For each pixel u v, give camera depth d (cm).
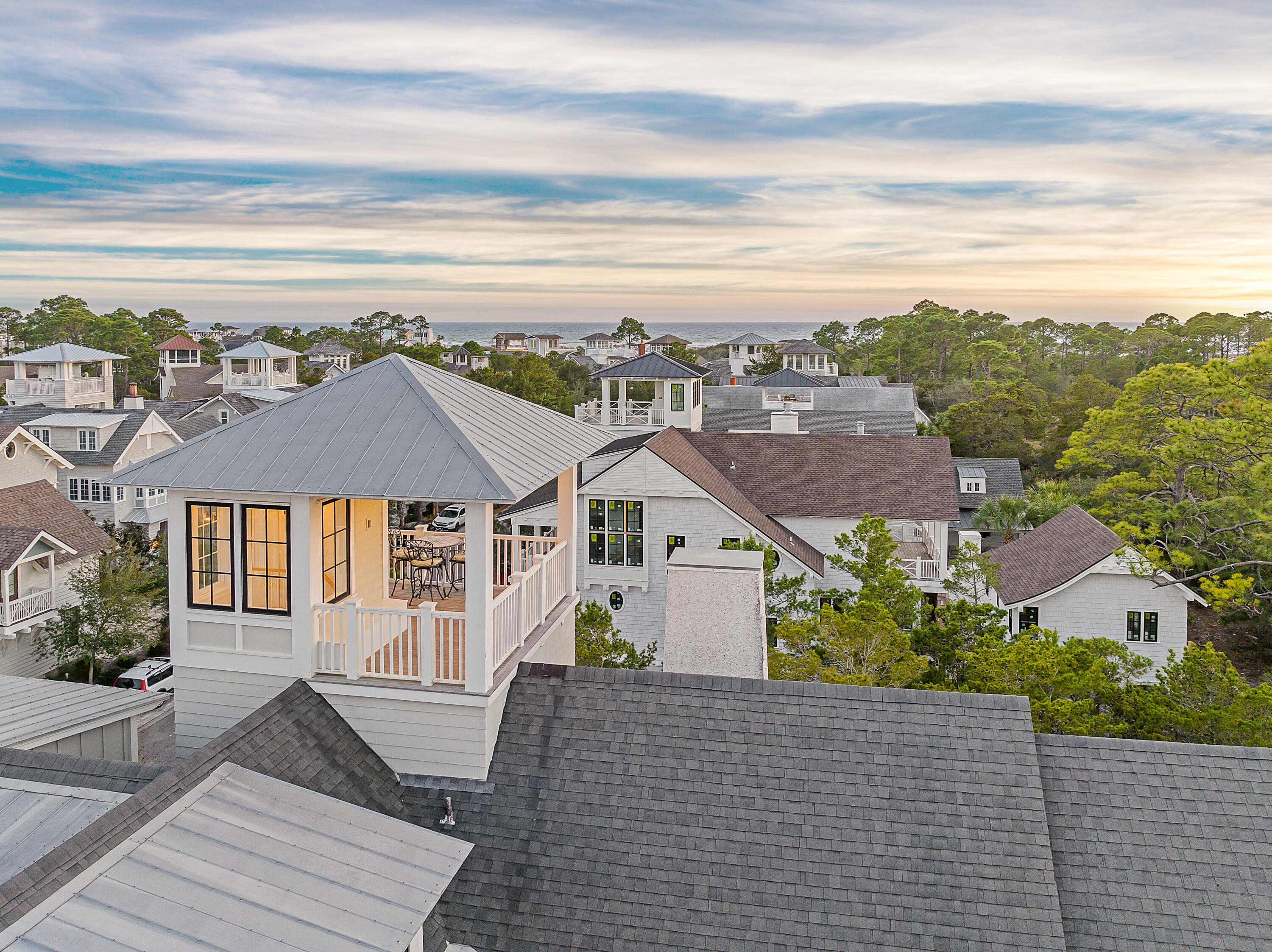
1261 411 3148
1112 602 3238
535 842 961
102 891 693
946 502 3759
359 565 1314
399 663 1066
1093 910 891
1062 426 7538
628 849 941
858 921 864
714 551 1862
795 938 857
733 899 890
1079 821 959
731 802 967
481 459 1008
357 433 1076
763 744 1016
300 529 1064
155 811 795
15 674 3291
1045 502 4984
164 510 5125
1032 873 889
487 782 1027
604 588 3494
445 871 798
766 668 1551
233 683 1113
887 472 3919
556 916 896
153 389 11119
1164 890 903
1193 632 3981
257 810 834
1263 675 3500
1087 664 1931
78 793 915
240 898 712
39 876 690
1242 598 3167
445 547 1582
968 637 2142
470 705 1027
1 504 3547
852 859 909
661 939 868
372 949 686
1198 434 3266
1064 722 1717
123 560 3541
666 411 4494
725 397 7038
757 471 4009
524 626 1184
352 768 1009
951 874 891
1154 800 973
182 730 1136
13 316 15238
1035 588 3325
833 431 6200
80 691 1562
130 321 12875
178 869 734
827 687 1063
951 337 13912
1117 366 13438
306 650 1077
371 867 785
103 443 4997
